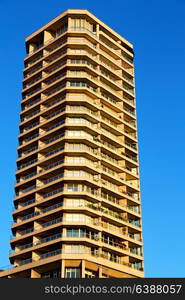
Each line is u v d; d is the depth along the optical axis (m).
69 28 104.25
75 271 78.56
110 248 84.06
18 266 84.25
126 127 103.69
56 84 99.50
